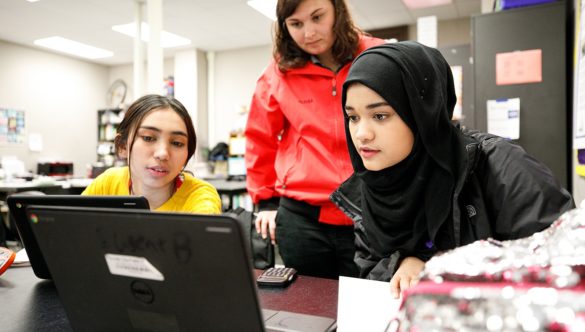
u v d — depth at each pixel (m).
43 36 6.25
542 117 1.94
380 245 0.94
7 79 6.56
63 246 0.54
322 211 1.36
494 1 2.61
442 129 0.86
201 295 0.47
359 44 1.37
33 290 0.93
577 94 1.59
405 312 0.46
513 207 0.79
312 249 1.39
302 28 1.28
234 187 3.88
